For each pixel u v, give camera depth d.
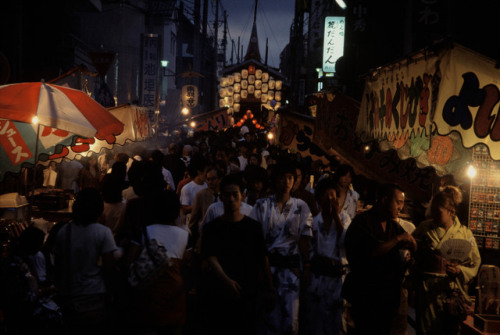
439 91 4.86
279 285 5.27
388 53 15.30
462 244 5.12
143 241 4.61
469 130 4.55
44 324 4.82
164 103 48.88
